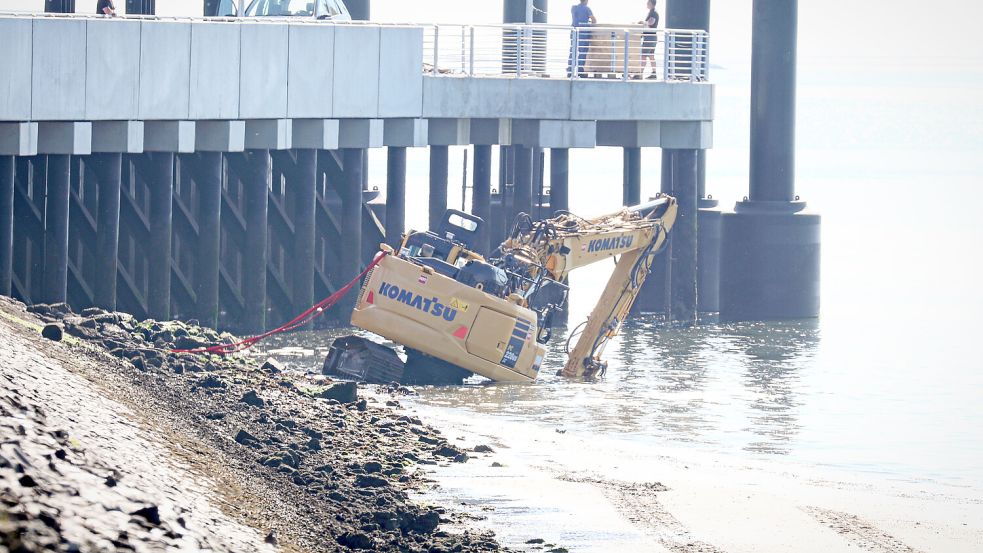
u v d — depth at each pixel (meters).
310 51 153.12
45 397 70.81
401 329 121.62
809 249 180.00
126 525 55.22
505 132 174.00
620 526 77.25
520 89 168.62
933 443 105.00
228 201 160.88
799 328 171.25
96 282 138.88
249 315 154.50
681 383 128.88
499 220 184.12
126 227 158.00
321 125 156.38
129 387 87.88
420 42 163.88
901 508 84.75
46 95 126.25
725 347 154.12
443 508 77.69
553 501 81.62
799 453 100.44
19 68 123.31
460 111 167.00
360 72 158.38
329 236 171.62
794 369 138.50
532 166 185.12
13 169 128.38
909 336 163.75
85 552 51.19
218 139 146.62
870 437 106.50
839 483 91.31
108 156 137.12
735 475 92.00
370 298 122.75
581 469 90.69
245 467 76.75
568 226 131.25
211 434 82.12
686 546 74.12
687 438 104.00
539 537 74.12
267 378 108.94
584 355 130.00
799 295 179.75
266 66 148.50
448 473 86.94
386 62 160.88
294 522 68.88
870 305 194.12
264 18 157.62
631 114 171.75
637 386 126.75
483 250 176.75
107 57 131.75
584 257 130.25
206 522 61.56
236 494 70.06
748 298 179.75
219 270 156.62
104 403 77.38
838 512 83.12
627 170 185.50
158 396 88.88
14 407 65.06
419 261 123.75
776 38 181.12
